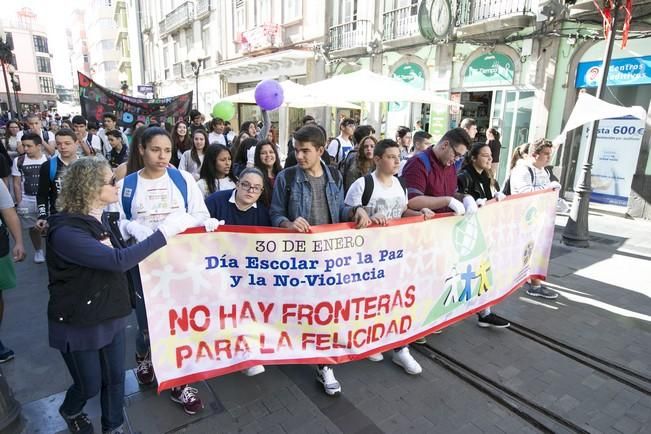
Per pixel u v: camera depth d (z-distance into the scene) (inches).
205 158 139.1
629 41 305.0
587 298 177.9
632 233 275.1
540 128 360.2
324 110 609.3
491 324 150.9
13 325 146.4
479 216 130.5
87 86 374.9
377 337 114.4
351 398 112.6
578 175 355.6
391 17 481.1
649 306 171.2
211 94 919.0
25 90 2564.0
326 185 109.0
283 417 104.4
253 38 708.0
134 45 1359.5
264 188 119.0
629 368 128.6
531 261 164.7
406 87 254.2
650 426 104.4
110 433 87.2
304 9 616.4
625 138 325.4
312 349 107.7
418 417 106.0
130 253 73.9
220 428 100.0
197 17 914.7
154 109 398.0
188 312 96.7
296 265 101.2
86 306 75.6
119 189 101.2
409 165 131.7
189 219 83.0
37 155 209.0
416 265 116.7
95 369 81.2
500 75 385.4
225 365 101.9
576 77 339.9
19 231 119.1
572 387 119.2
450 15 398.3
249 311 101.9
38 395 110.7
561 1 312.5
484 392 116.6
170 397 109.7
